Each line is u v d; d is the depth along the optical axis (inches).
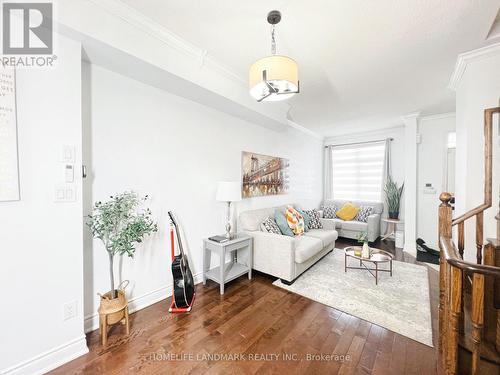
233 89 102.7
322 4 59.7
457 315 42.3
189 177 101.9
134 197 81.3
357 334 70.1
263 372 55.7
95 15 59.2
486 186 70.9
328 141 231.6
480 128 85.6
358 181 212.2
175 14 65.0
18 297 52.1
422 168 163.8
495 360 43.3
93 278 71.9
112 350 62.6
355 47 79.4
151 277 87.8
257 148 144.0
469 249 87.7
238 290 99.2
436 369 56.4
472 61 85.4
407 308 84.5
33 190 53.9
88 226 70.4
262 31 71.7
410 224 155.3
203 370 56.2
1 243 50.0
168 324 74.5
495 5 59.9
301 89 114.8
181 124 97.9
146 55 70.1
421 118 163.3
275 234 112.6
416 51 82.0
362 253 111.0
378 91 117.6
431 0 58.4
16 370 51.5
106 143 74.6
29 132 53.2
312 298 91.8
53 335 56.9
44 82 55.4
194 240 104.7
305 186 202.5
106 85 74.5
